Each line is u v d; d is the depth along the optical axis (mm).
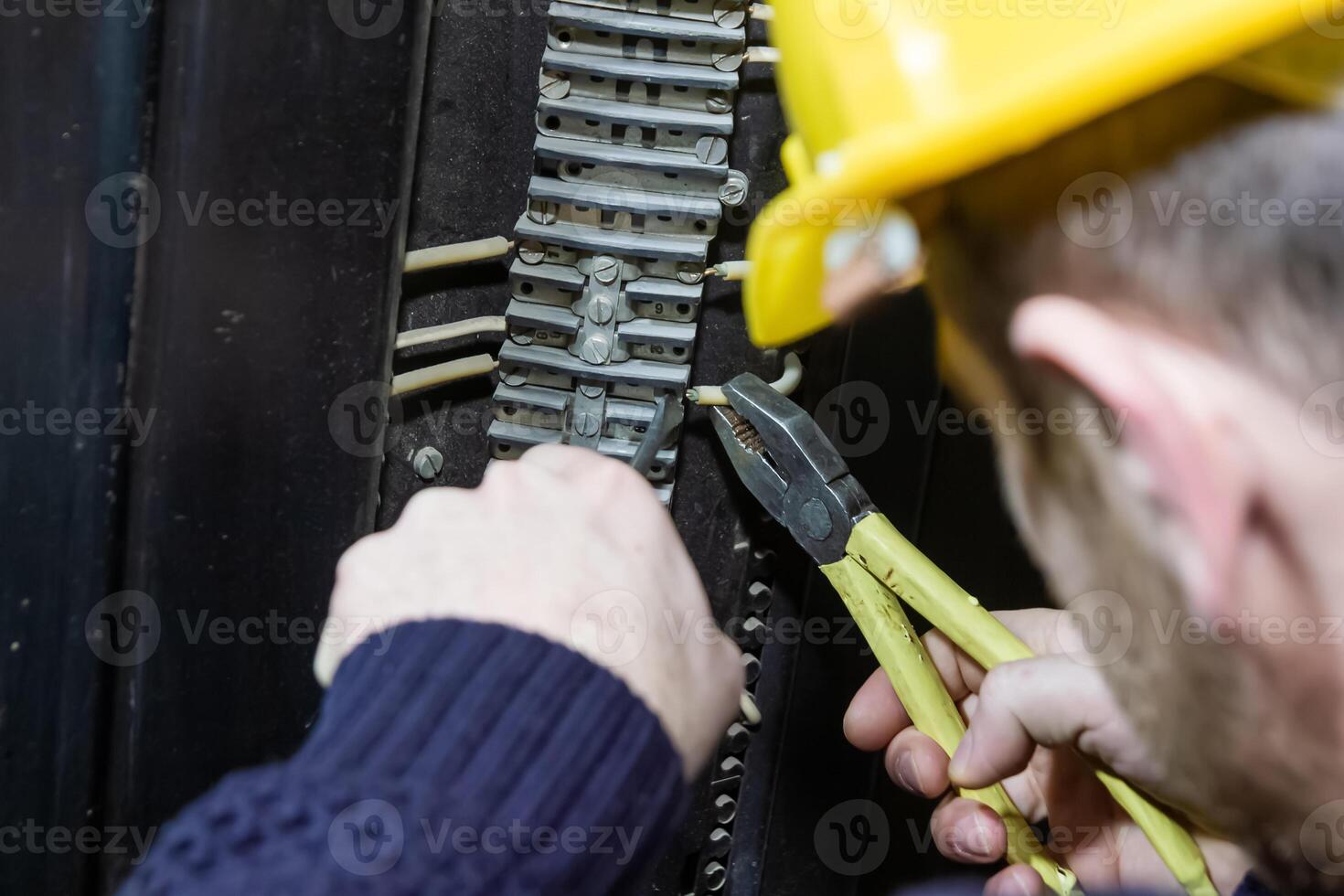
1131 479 353
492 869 322
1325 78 321
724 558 677
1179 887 552
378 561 416
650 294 590
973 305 383
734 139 602
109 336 448
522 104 590
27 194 434
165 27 431
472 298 613
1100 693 471
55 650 478
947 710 545
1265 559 353
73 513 465
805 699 709
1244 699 406
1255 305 324
